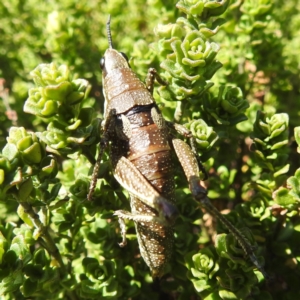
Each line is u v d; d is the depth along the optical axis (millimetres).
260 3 119
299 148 95
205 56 95
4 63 150
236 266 93
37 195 95
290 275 102
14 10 152
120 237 105
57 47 133
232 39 128
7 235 95
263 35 122
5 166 84
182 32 102
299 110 135
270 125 100
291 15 163
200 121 100
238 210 103
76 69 136
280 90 138
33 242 95
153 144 94
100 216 100
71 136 93
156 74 99
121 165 94
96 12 161
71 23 134
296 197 91
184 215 104
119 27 151
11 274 86
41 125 138
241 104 103
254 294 96
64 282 96
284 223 102
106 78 102
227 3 101
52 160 90
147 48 117
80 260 109
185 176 101
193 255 97
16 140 89
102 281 98
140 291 103
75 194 97
